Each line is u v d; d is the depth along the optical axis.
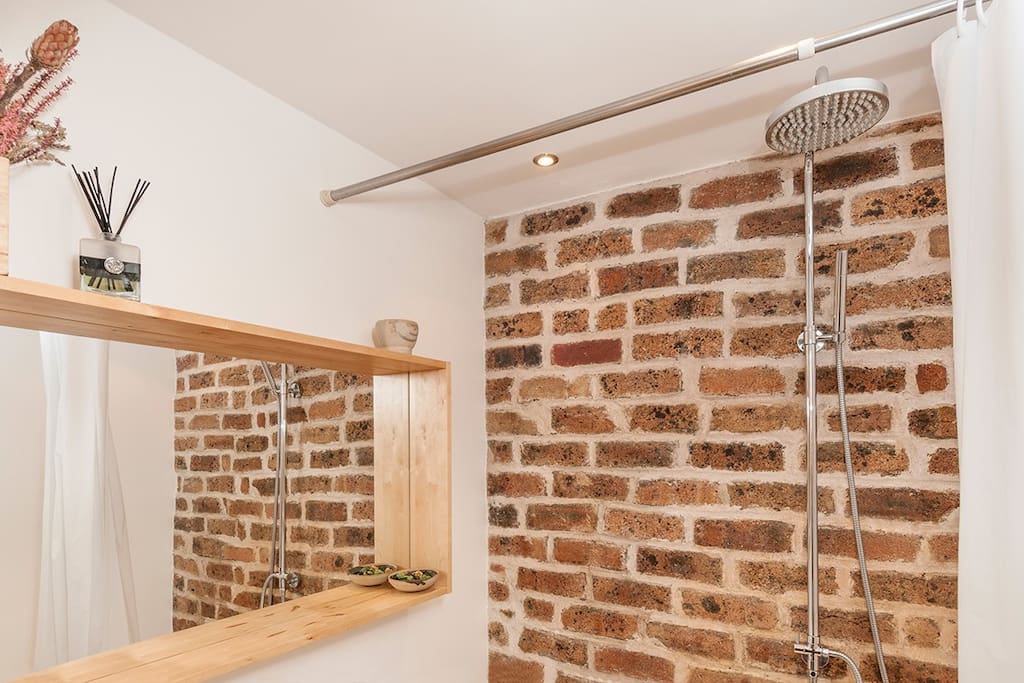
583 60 1.38
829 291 1.67
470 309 2.17
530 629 2.03
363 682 1.59
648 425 1.87
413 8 1.20
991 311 1.12
